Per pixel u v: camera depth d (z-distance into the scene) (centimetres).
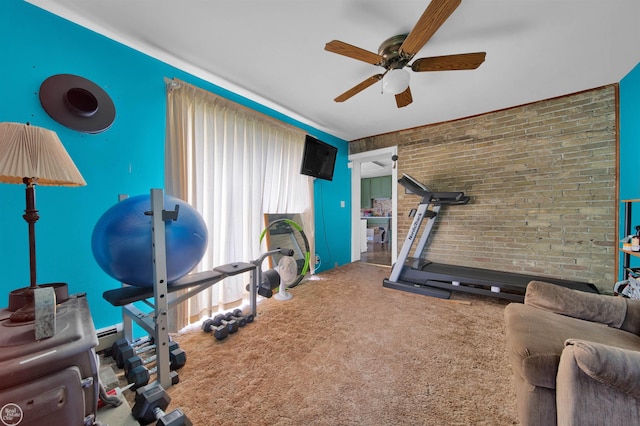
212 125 226
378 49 182
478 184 320
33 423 69
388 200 762
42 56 150
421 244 330
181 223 145
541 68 212
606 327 115
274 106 293
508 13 150
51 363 73
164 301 134
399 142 387
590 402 76
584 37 172
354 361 156
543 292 137
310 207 349
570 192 265
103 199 174
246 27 166
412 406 120
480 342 179
